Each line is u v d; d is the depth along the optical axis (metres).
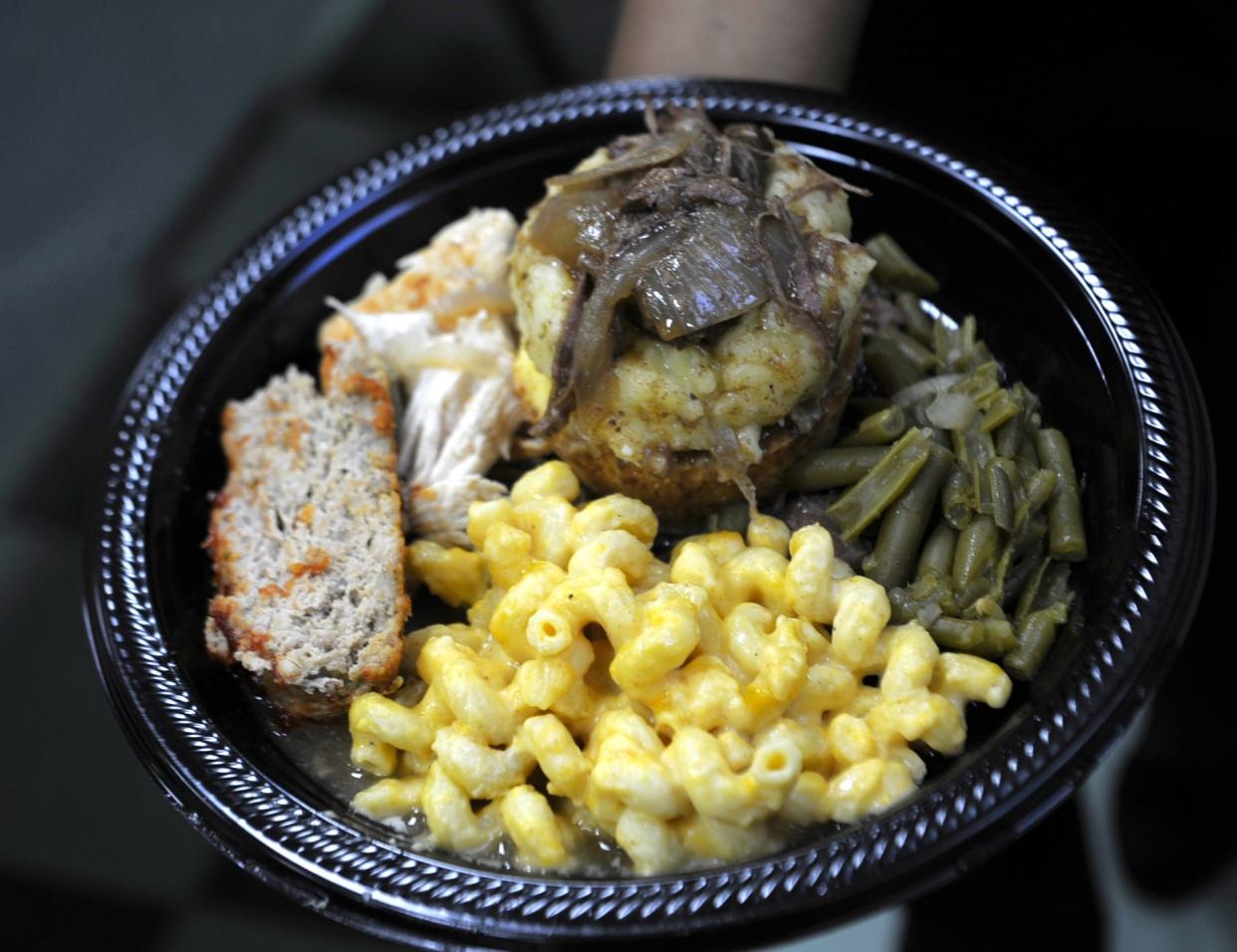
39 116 0.61
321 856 0.36
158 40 0.62
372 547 0.41
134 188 0.58
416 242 0.48
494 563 0.40
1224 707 0.44
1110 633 0.36
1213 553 0.45
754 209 0.39
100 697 0.48
